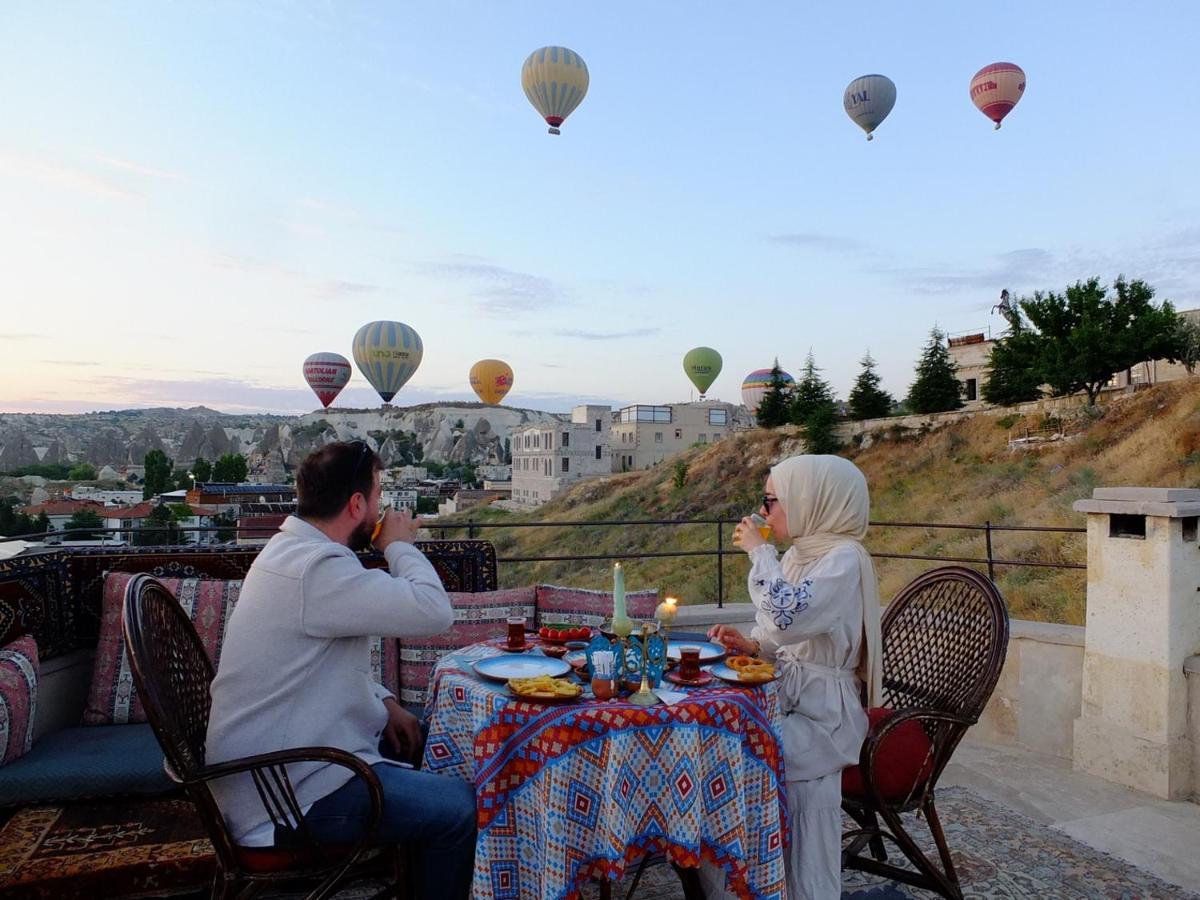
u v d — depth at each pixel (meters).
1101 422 26.69
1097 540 3.48
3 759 2.34
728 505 36.41
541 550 38.19
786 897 2.05
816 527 2.26
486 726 1.74
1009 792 3.29
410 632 1.82
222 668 1.76
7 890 1.91
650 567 26.95
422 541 3.53
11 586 2.59
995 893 2.45
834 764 2.07
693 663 2.00
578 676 2.04
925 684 2.48
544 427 64.56
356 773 1.70
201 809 1.62
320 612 1.74
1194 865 2.65
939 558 3.94
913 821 2.99
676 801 1.69
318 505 1.88
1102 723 3.45
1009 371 32.78
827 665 2.16
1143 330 28.28
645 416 69.06
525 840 1.72
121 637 2.90
